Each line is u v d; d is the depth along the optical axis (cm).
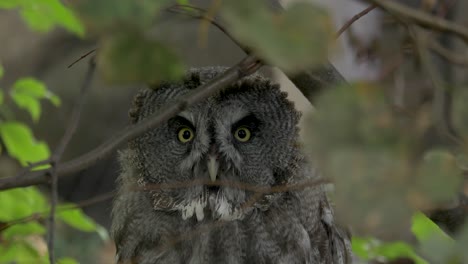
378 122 150
